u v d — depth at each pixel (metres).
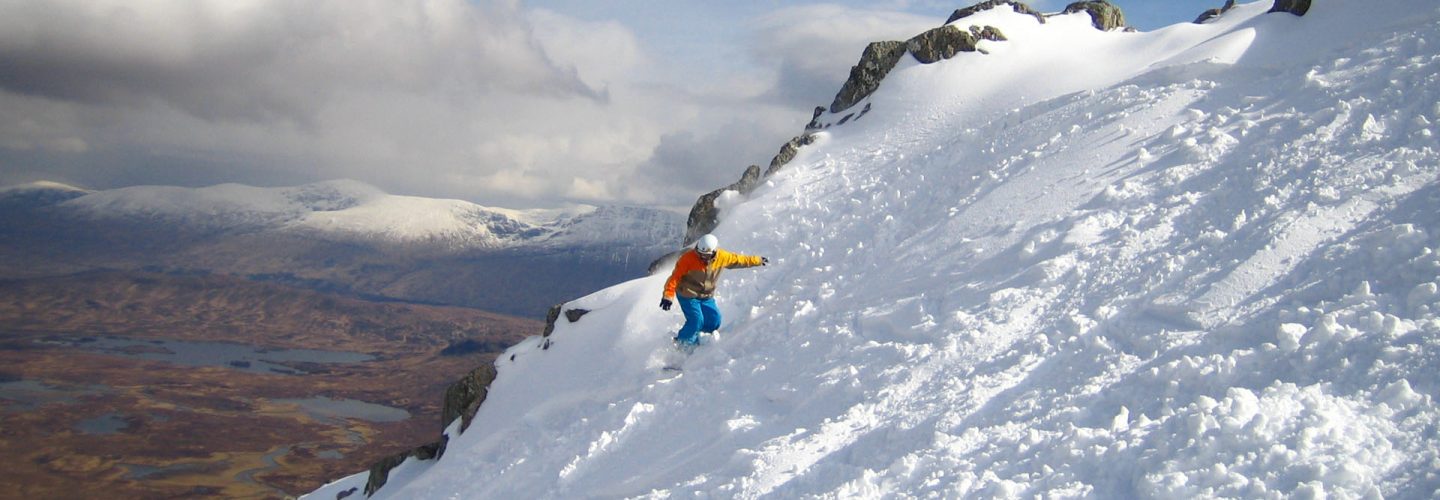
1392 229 6.37
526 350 13.50
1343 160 7.72
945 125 14.59
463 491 10.39
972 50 16.50
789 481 6.33
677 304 11.84
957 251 9.30
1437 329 5.21
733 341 10.15
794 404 7.84
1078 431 5.48
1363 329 5.52
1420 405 4.72
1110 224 8.37
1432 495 4.11
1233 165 8.50
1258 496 4.47
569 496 8.59
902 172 12.98
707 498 6.52
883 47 17.48
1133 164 9.38
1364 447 4.56
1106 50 15.41
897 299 8.86
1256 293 6.48
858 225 12.02
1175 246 7.58
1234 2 15.87
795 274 11.66
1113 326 6.85
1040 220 9.00
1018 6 18.14
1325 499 4.30
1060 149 10.62
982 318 7.65
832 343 8.64
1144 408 5.64
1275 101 9.59
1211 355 5.96
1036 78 14.96
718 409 8.59
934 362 7.29
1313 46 12.13
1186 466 4.84
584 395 11.05
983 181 10.89
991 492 5.24
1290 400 5.10
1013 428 5.94
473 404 13.32
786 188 14.18
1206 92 10.64
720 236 13.66
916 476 5.75
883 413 6.87
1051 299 7.60
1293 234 6.93
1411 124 7.80
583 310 13.14
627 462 8.59
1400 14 11.46
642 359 11.02
